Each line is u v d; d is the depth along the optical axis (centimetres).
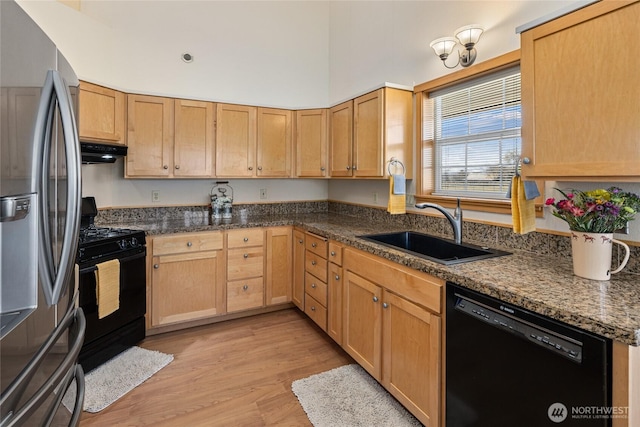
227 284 296
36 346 97
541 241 175
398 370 179
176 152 296
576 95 124
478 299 132
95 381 209
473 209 214
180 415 182
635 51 108
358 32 334
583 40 122
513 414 119
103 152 250
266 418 180
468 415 138
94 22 272
